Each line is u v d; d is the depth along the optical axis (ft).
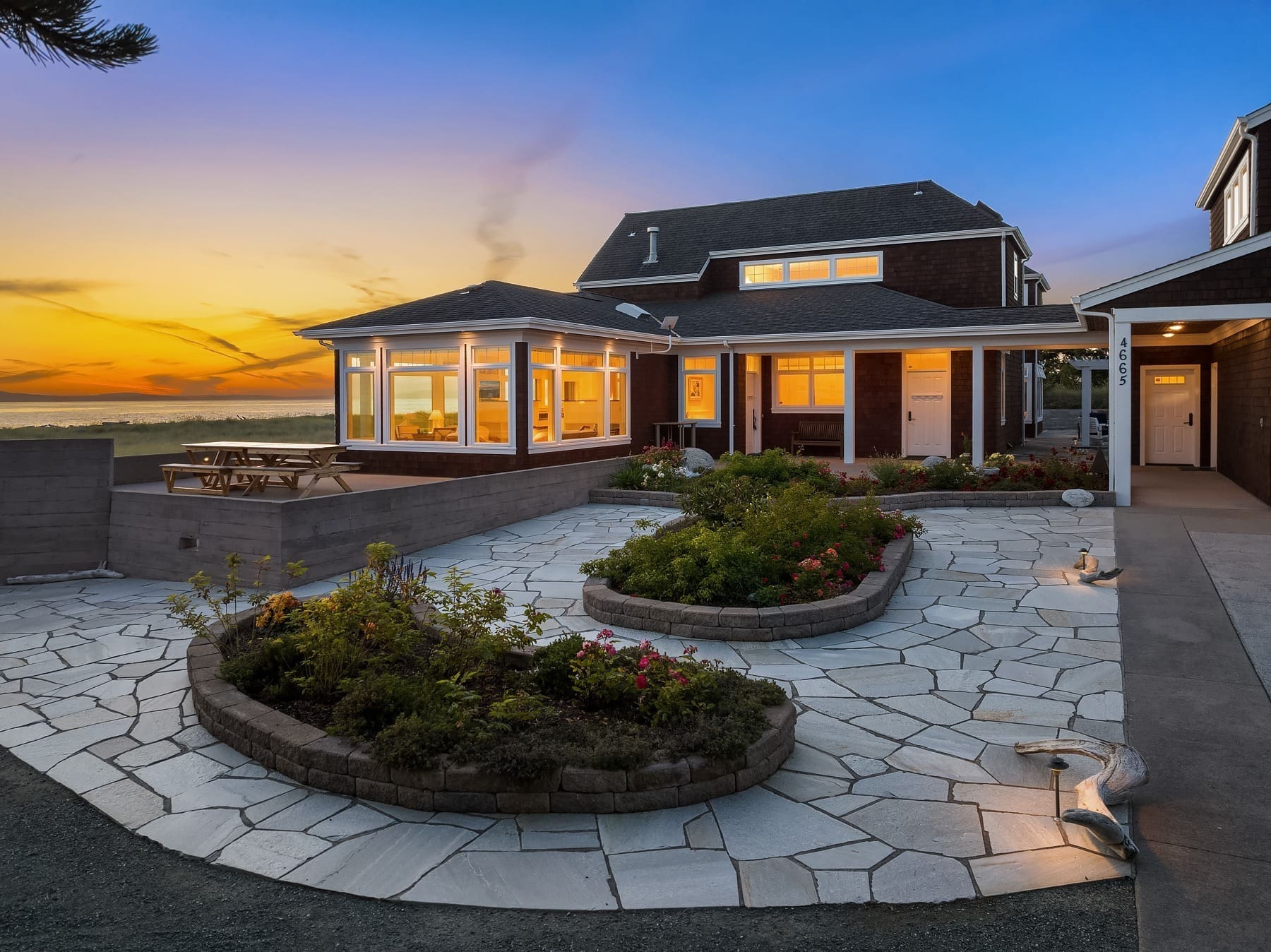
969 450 67.10
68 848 11.77
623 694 14.97
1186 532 33.83
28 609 28.19
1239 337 48.32
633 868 10.82
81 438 34.17
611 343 57.11
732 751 12.71
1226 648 20.01
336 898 10.30
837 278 76.54
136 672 20.15
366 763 12.92
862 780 13.34
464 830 11.89
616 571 25.73
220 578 30.78
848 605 22.12
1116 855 10.91
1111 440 42.09
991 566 29.25
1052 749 13.28
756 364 73.36
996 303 71.10
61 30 18.10
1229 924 9.41
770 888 10.32
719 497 35.65
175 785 13.69
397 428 52.01
